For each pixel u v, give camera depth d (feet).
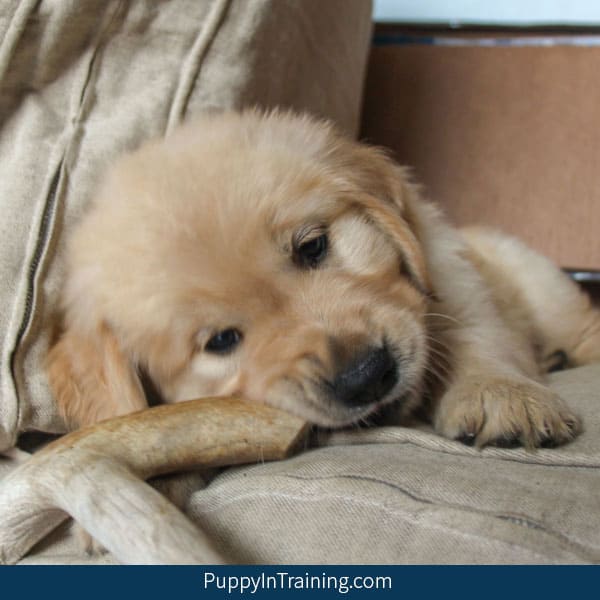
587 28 3.07
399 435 1.65
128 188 1.78
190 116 1.94
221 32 1.95
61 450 1.52
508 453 1.58
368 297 1.74
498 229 2.73
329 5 2.22
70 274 1.83
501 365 1.83
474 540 1.41
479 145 3.07
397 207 1.92
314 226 1.78
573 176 2.97
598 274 2.97
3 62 1.82
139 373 1.83
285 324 1.71
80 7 1.83
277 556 1.47
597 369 2.04
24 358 1.83
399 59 3.17
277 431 1.61
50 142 1.86
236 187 1.75
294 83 2.13
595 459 1.54
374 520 1.46
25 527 1.54
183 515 1.44
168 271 1.72
